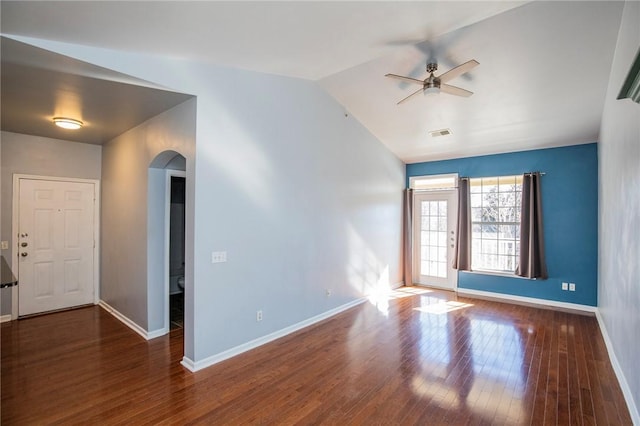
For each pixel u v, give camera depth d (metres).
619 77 2.68
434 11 2.04
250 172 3.28
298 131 3.86
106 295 4.59
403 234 6.44
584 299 4.76
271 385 2.60
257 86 3.35
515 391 2.55
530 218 5.06
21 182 4.17
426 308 4.82
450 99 4.04
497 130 4.72
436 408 2.32
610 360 3.10
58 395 2.44
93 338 3.54
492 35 2.80
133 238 3.86
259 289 3.39
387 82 3.90
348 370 2.87
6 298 4.07
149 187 3.56
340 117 4.59
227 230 3.07
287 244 3.73
